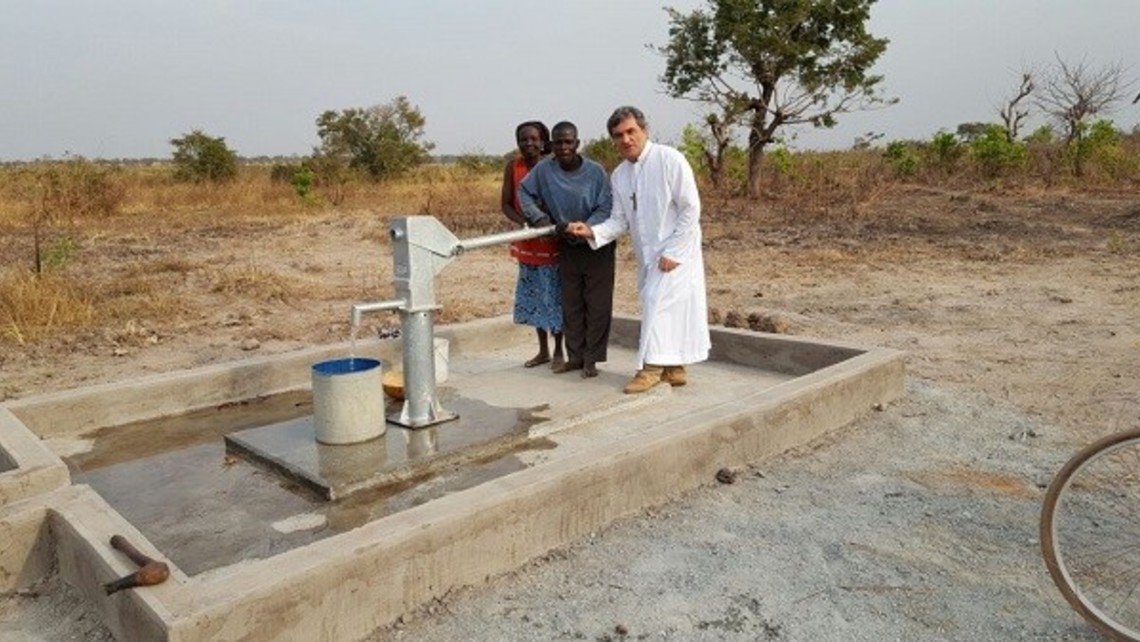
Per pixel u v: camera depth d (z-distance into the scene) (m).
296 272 11.95
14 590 3.15
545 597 3.09
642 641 2.83
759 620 2.95
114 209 21.50
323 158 32.09
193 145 30.61
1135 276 9.66
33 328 7.89
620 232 5.28
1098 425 4.88
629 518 3.71
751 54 22.30
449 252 4.45
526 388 5.36
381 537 2.89
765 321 7.24
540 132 5.57
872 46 22.66
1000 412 5.14
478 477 4.02
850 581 3.19
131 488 3.94
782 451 4.49
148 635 2.54
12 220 19.38
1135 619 2.87
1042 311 8.05
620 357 6.32
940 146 26.45
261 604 2.58
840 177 24.67
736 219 17.83
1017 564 3.28
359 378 4.17
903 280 10.06
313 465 3.96
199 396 5.16
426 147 39.34
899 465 4.33
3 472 3.52
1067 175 23.31
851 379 4.93
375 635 2.86
